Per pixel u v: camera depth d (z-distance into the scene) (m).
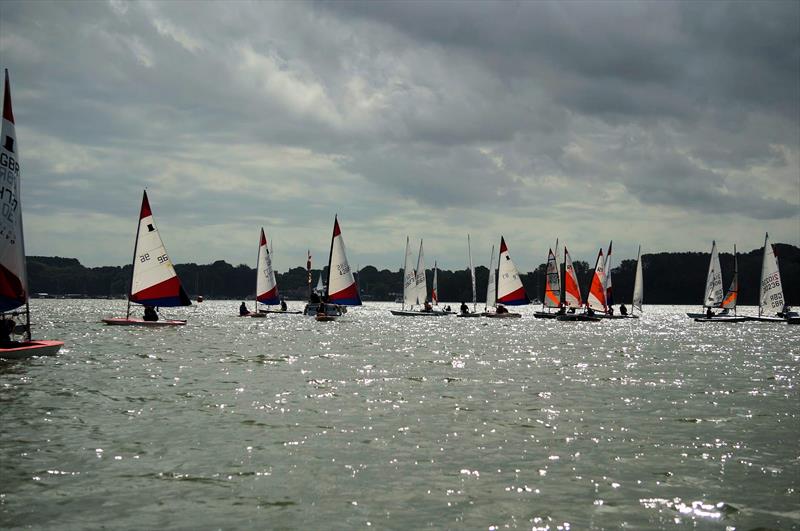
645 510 13.43
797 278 183.50
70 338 50.94
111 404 23.06
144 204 59.81
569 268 94.00
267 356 40.72
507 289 92.44
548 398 26.06
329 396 25.67
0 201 33.41
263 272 89.00
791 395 27.44
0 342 34.62
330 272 79.00
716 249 95.06
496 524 12.66
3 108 33.38
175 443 17.84
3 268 34.09
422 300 99.88
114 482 14.66
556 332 74.00
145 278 60.75
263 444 17.89
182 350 43.19
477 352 46.94
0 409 21.73
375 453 17.19
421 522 12.73
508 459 16.81
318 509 13.30
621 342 59.84
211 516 12.87
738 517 13.13
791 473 15.88
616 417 22.23
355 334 64.75
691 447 18.22
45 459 16.16
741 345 57.91
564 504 13.71
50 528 12.20
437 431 19.72
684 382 31.42
